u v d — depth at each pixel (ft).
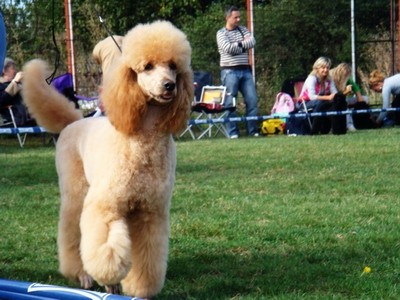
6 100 45.11
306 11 68.13
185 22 84.38
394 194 25.59
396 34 72.33
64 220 16.12
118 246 13.64
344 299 14.49
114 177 13.88
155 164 14.10
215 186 27.99
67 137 16.21
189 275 16.58
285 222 21.17
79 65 57.72
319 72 51.21
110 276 13.60
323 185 27.58
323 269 16.48
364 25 74.13
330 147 40.27
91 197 14.14
